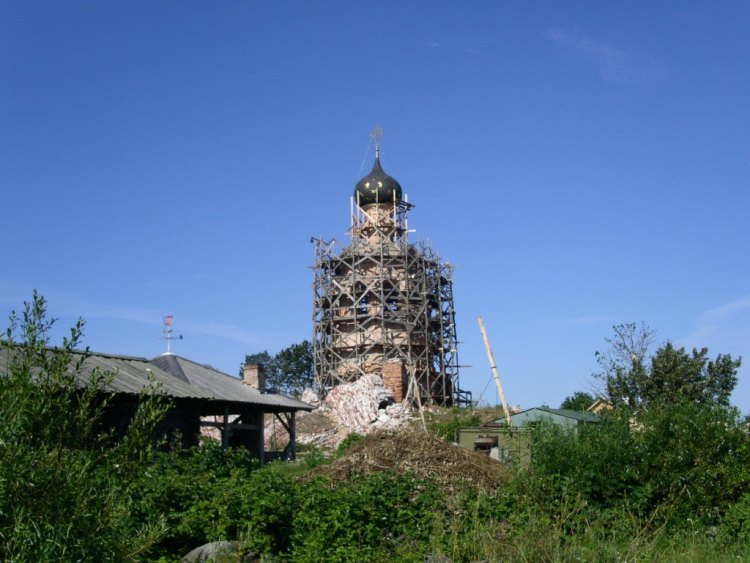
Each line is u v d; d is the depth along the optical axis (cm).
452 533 1282
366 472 1850
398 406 5644
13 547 638
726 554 1290
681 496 1539
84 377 2031
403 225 6962
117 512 720
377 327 6444
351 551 1212
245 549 1209
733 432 1616
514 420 3030
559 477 1509
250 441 3703
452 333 6794
